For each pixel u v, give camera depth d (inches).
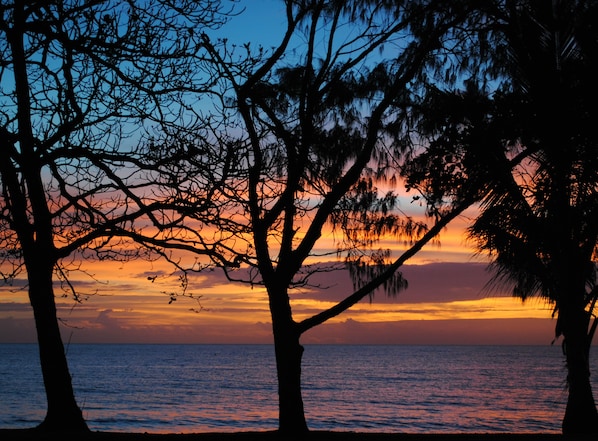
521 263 431.2
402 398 1763.0
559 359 5521.7
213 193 370.0
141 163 365.4
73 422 393.1
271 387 2137.1
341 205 473.1
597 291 442.0
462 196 430.6
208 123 373.7
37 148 369.4
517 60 401.4
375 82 475.5
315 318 425.4
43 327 392.5
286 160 439.5
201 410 1405.0
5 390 1852.9
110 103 370.0
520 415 1357.0
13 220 382.9
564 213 401.7
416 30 459.2
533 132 378.3
